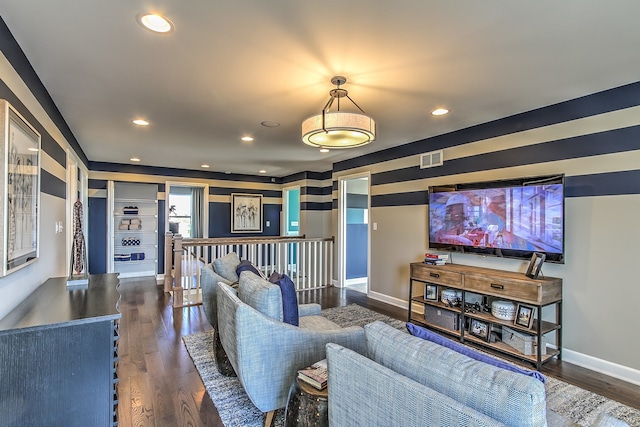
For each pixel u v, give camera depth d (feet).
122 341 10.85
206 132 13.38
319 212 24.44
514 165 11.08
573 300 9.61
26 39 6.39
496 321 10.18
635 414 7.13
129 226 21.90
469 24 5.97
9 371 4.82
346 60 7.33
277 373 6.10
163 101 9.84
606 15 5.68
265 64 7.52
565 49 6.84
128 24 5.94
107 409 5.39
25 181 6.32
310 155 18.33
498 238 11.19
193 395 7.63
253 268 10.44
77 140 14.62
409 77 8.19
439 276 12.02
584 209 9.40
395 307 15.38
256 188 26.94
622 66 7.59
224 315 7.12
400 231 15.62
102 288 7.31
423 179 14.47
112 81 8.39
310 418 4.99
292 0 5.28
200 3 5.34
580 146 9.48
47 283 7.90
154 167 22.63
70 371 5.15
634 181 8.51
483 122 11.94
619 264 8.76
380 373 3.65
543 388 2.92
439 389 3.42
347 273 22.29
